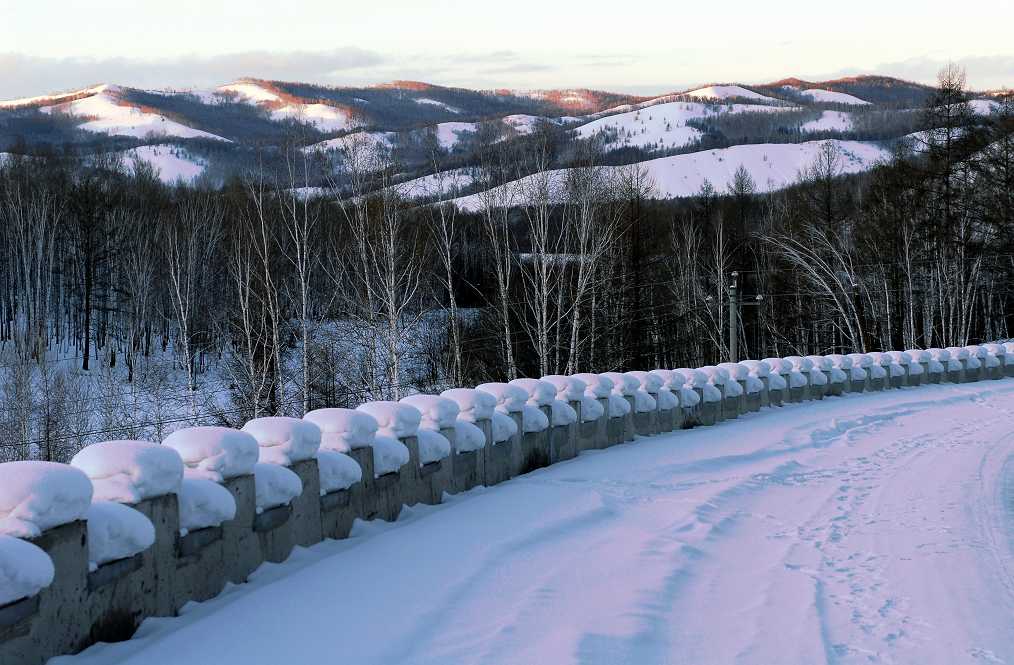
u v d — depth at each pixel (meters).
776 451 17.38
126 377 53.78
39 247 62.91
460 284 55.94
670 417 20.64
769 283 65.50
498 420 14.01
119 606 6.53
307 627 6.75
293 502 8.91
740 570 8.82
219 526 7.64
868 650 6.61
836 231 62.62
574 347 42.94
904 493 13.09
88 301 63.53
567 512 11.19
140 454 6.87
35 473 5.86
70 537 6.03
